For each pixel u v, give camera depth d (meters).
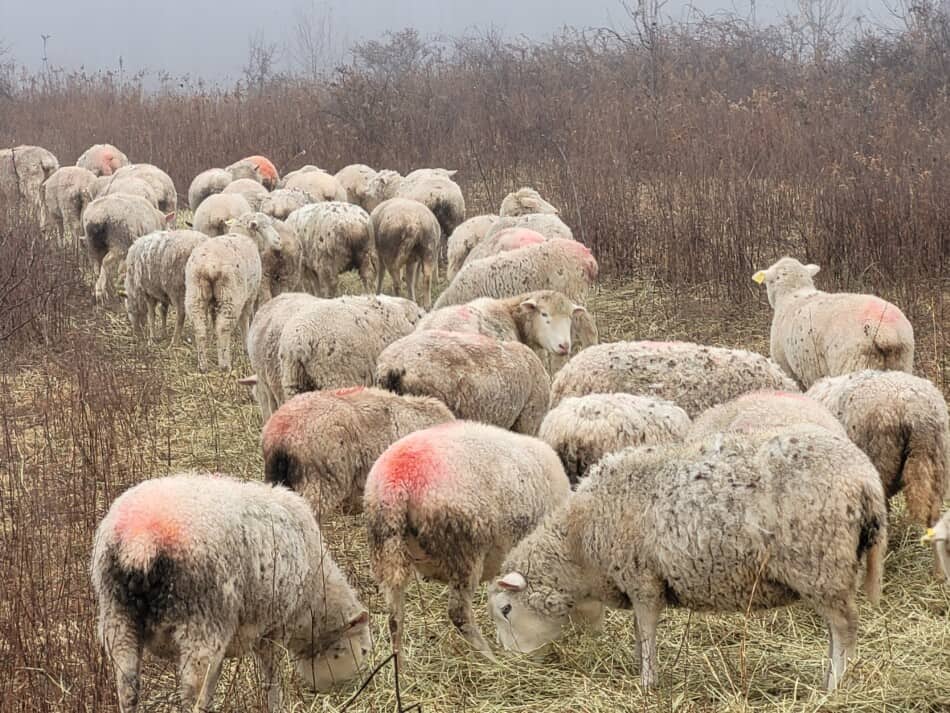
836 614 8.45
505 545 9.70
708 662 9.02
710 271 21.53
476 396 12.26
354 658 9.22
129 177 27.05
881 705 8.48
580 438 11.02
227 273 18.05
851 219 21.11
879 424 11.03
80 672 8.66
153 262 19.58
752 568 8.45
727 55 44.03
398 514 9.16
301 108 42.44
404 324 14.16
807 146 28.06
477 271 17.03
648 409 11.18
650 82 39.53
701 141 29.09
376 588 10.82
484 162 34.72
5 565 10.10
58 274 21.97
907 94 34.72
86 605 9.79
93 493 11.80
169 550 7.71
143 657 9.16
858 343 13.84
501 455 9.66
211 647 7.86
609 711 8.72
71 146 42.62
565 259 16.91
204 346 18.22
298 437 10.30
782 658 9.50
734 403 10.98
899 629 9.95
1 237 22.81
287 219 21.62
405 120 39.16
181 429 15.69
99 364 17.25
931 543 10.48
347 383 13.59
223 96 47.78
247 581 8.12
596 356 12.80
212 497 8.10
